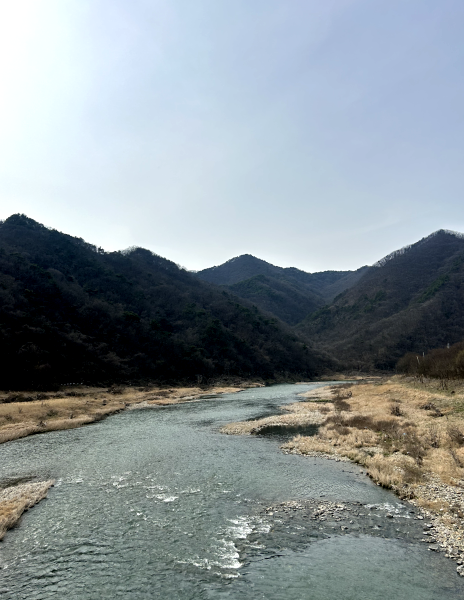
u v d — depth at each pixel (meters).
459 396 37.94
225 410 49.91
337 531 14.32
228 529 14.70
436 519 14.93
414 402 40.75
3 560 12.70
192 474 21.59
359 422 33.75
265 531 14.48
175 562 12.41
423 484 18.38
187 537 14.10
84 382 66.38
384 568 11.73
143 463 24.00
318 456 25.02
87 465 23.70
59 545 13.64
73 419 40.50
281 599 10.34
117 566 12.23
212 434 33.34
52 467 23.38
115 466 23.41
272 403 57.09
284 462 23.80
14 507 16.70
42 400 49.41
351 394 60.62
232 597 10.51
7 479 21.19
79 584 11.30
